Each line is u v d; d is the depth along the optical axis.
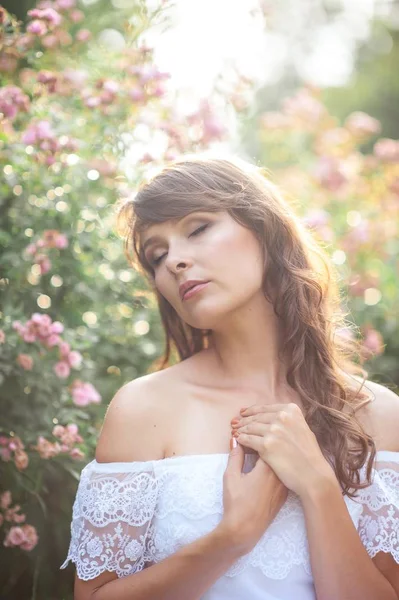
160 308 2.07
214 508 1.67
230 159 1.90
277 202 1.90
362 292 3.58
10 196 2.79
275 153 5.04
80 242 2.85
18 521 2.49
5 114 2.82
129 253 2.13
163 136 3.07
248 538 1.60
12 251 2.74
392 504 1.76
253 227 1.80
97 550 1.68
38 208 2.80
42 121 2.77
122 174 2.99
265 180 1.94
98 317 3.04
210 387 1.82
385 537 1.75
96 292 2.96
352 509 1.75
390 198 4.16
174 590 1.59
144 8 3.14
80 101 3.06
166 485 1.70
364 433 1.78
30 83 3.07
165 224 1.78
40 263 2.70
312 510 1.63
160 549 1.69
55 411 2.63
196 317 1.75
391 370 3.54
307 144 4.98
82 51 3.53
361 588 1.63
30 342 2.57
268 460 1.65
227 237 1.75
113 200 2.94
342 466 1.74
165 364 2.17
